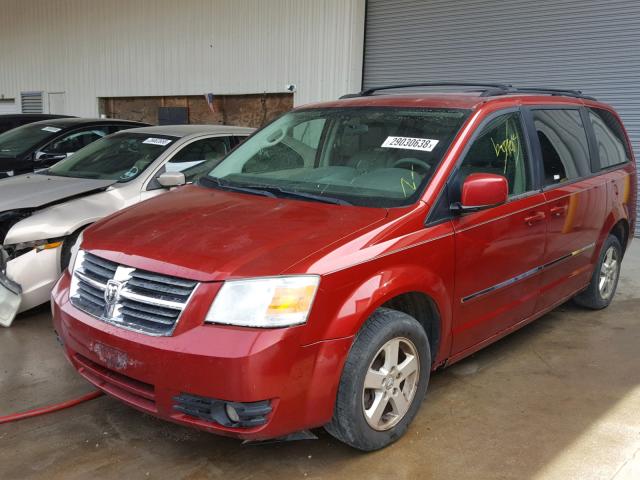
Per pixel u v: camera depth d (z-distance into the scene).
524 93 4.36
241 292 2.70
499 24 9.16
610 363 4.31
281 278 2.71
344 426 2.95
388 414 3.17
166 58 13.65
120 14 14.35
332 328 2.79
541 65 8.85
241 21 12.05
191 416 2.76
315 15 10.85
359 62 10.61
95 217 5.08
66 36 15.74
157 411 2.82
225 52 12.46
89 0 14.98
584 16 8.36
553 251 4.28
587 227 4.72
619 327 5.02
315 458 3.12
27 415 3.49
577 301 5.31
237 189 3.82
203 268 2.78
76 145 7.77
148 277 2.89
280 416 2.69
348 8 10.38
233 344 2.61
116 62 14.75
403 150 3.64
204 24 12.73
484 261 3.59
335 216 3.21
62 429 3.38
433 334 3.42
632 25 7.98
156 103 14.23
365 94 4.66
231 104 12.71
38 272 4.82
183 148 6.07
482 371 4.16
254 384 2.60
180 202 3.67
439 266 3.27
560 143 4.48
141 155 5.99
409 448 3.21
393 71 10.41
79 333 3.05
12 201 5.04
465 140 3.57
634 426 3.45
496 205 3.60
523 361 4.33
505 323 3.97
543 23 8.73
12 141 7.71
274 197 3.61
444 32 9.73
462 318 3.54
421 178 3.41
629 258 7.22
